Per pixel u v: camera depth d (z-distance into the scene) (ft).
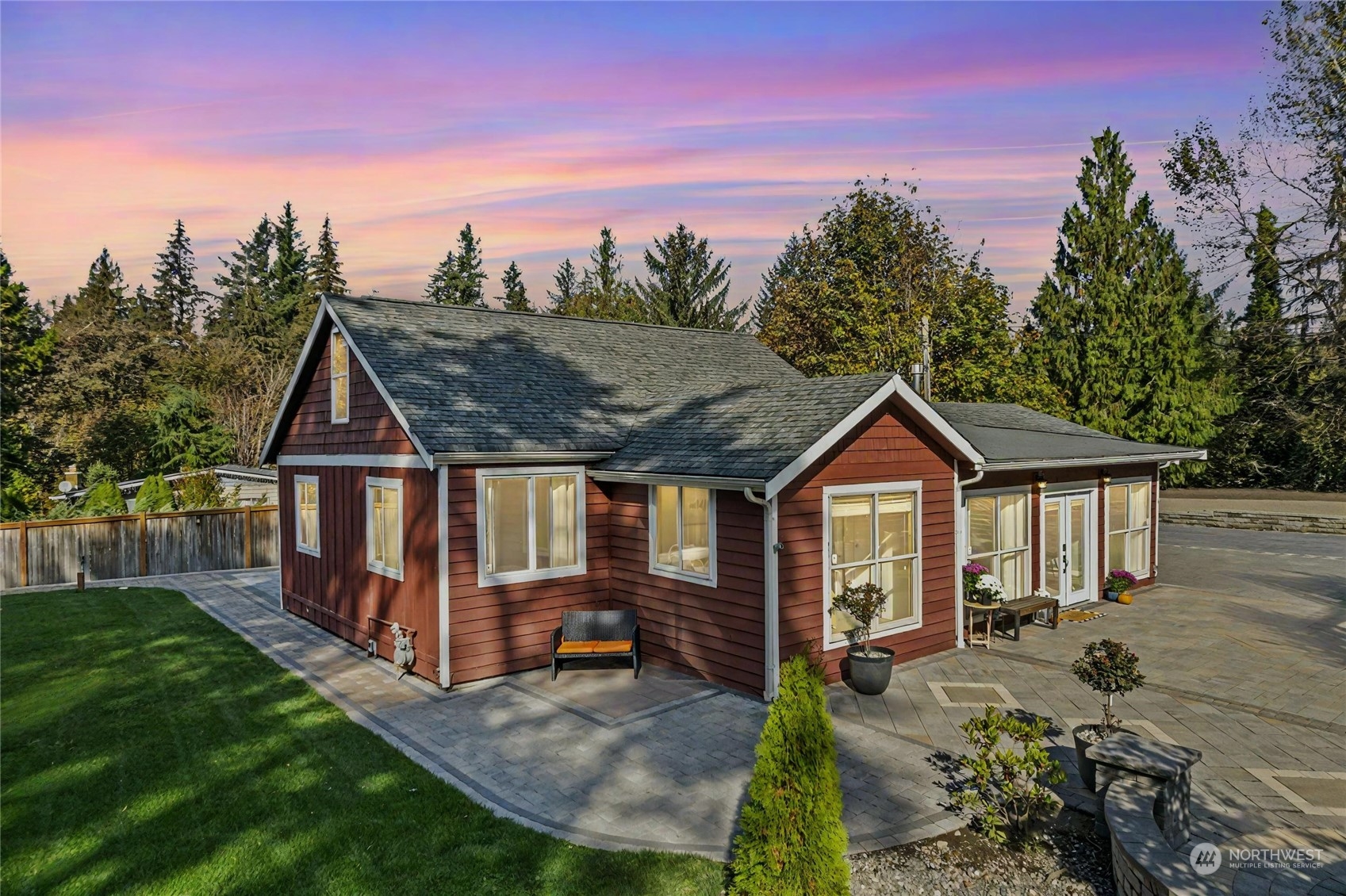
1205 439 109.60
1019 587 48.93
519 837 22.15
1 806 24.50
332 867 20.62
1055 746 28.76
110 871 20.56
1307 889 18.37
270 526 75.61
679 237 155.53
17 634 47.85
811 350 114.01
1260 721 31.14
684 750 28.68
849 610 34.24
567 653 37.52
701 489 37.22
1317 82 76.79
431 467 35.65
